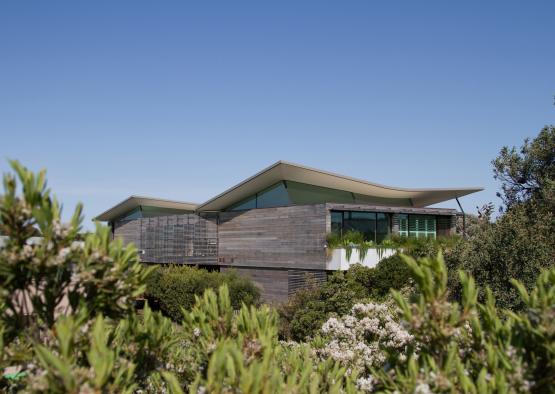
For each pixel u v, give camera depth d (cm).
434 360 334
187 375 432
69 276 339
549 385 306
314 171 2433
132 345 379
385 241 2325
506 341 339
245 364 349
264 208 2655
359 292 1916
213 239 3006
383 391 350
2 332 325
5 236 323
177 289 2547
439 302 323
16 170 312
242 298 2328
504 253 1284
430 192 2762
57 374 270
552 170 2144
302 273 2381
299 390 333
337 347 745
